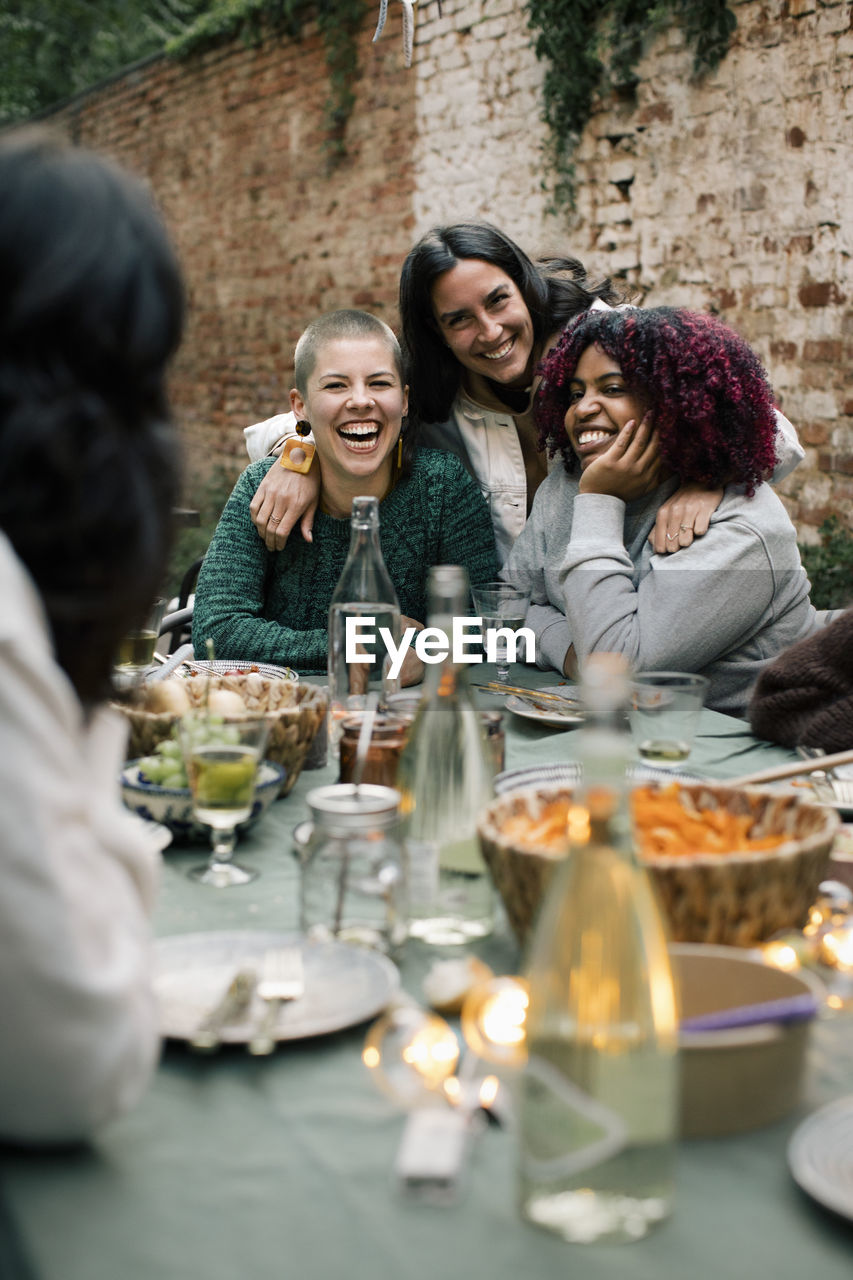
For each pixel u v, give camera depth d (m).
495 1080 0.82
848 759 1.39
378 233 7.24
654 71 5.14
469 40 6.26
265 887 1.24
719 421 2.19
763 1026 0.79
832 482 4.56
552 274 2.80
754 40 4.70
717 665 2.23
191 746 1.26
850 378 4.46
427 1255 0.68
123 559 0.81
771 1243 0.69
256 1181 0.75
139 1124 0.81
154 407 0.85
